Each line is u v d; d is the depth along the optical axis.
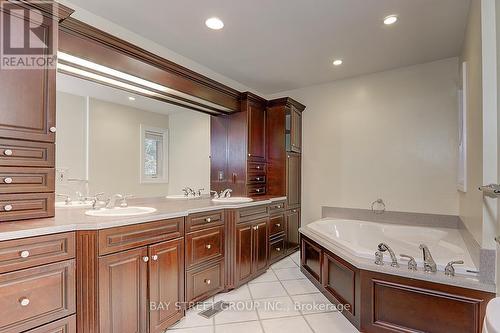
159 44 2.57
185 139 3.06
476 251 1.76
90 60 1.92
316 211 3.80
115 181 2.40
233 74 3.37
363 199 3.43
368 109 3.41
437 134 2.98
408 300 1.72
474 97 1.85
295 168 3.83
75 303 1.41
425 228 2.87
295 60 2.96
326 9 2.02
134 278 1.64
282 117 3.68
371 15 2.10
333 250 2.25
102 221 1.52
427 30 2.33
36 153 1.49
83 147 2.19
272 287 2.62
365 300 1.86
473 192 1.90
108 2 1.91
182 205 2.44
